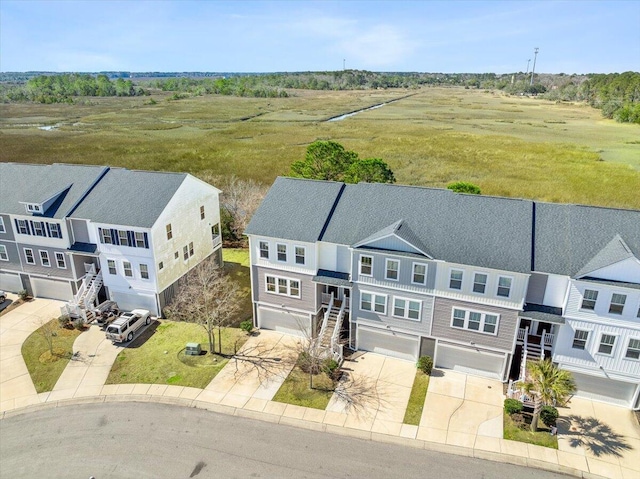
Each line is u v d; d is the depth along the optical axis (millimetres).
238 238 49750
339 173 48469
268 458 21297
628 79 179125
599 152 87875
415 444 22156
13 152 84250
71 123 126438
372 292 27938
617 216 25703
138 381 26859
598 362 24312
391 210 28922
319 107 171625
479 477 20250
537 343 26734
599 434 22781
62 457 21453
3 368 28109
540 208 27203
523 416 23750
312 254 28812
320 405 24859
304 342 30391
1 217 35312
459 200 28391
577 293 23531
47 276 35875
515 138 102000
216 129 114188
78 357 29188
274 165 74688
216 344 30641
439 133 108188
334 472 20500
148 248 32062
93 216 32938
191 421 23703
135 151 86062
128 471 20562
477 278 25125
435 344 27656
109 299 34969
